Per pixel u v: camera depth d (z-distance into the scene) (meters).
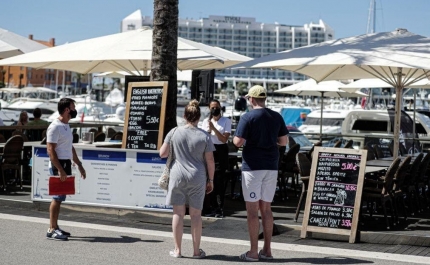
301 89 22.11
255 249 8.92
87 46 14.73
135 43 14.35
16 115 42.62
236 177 15.22
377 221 12.34
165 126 12.52
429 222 12.41
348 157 10.79
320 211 10.76
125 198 12.05
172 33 12.59
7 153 15.07
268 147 8.93
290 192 16.81
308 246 10.12
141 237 10.41
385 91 53.09
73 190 10.02
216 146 12.28
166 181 9.00
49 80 144.75
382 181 11.82
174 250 8.99
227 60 15.25
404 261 9.09
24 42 17.77
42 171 12.74
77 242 9.81
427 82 18.47
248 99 9.09
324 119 40.28
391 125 27.77
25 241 9.74
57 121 9.89
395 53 11.94
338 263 8.84
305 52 12.78
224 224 11.52
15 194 14.59
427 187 16.81
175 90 12.67
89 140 13.47
